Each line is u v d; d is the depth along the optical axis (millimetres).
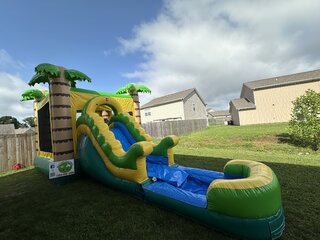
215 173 4504
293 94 24078
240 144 11602
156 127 19094
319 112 9312
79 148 6012
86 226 3232
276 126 19000
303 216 3154
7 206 4277
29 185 5871
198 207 3070
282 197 3852
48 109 6957
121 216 3490
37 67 5250
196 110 32625
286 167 5902
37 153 8359
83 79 5973
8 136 8930
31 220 3562
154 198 3799
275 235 2555
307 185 4406
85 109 6102
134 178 4254
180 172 4734
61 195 4750
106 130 5344
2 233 3184
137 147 4133
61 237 2977
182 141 14562
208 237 2766
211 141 13555
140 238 2820
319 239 2607
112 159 4777
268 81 27531
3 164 8648
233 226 2674
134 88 8867
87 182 5707
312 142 9422
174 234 2871
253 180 2717
